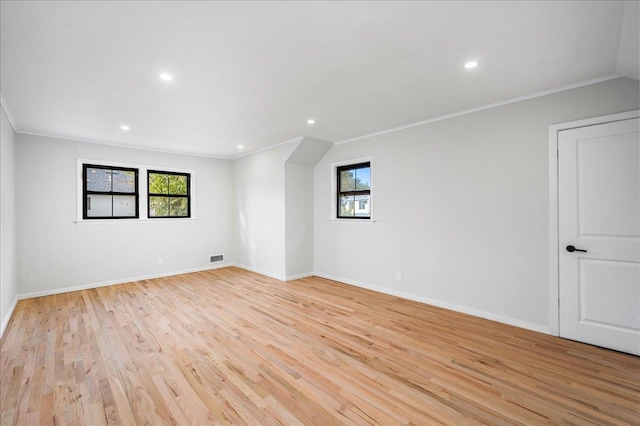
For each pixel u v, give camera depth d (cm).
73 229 457
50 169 439
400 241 418
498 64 239
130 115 354
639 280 248
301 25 185
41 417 176
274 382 212
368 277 462
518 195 311
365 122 395
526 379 215
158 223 545
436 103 325
